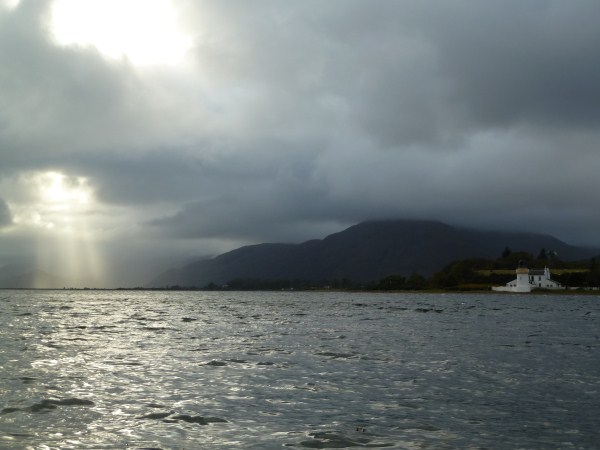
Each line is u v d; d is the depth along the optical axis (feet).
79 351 127.03
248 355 122.42
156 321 242.58
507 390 86.99
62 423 64.44
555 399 80.94
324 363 111.75
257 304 511.40
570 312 351.67
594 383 93.45
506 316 300.20
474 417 70.28
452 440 60.59
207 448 56.65
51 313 309.22
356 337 169.27
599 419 69.77
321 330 195.52
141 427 63.52
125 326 208.95
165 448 56.39
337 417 69.36
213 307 430.61
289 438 60.29
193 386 86.53
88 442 57.82
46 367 102.68
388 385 89.92
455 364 113.19
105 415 68.28
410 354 128.16
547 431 64.34
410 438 60.95
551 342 158.51
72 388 83.56
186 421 66.28
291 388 86.17
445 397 81.51
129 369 101.45
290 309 390.42
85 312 326.85
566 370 106.63
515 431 64.28
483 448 58.03
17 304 460.55
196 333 179.32
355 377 96.53
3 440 57.93
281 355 123.03
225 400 77.51
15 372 96.84
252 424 65.57
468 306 448.65
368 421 67.72
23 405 72.23
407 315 306.96
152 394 80.43
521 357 124.77
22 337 159.02
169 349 132.67
